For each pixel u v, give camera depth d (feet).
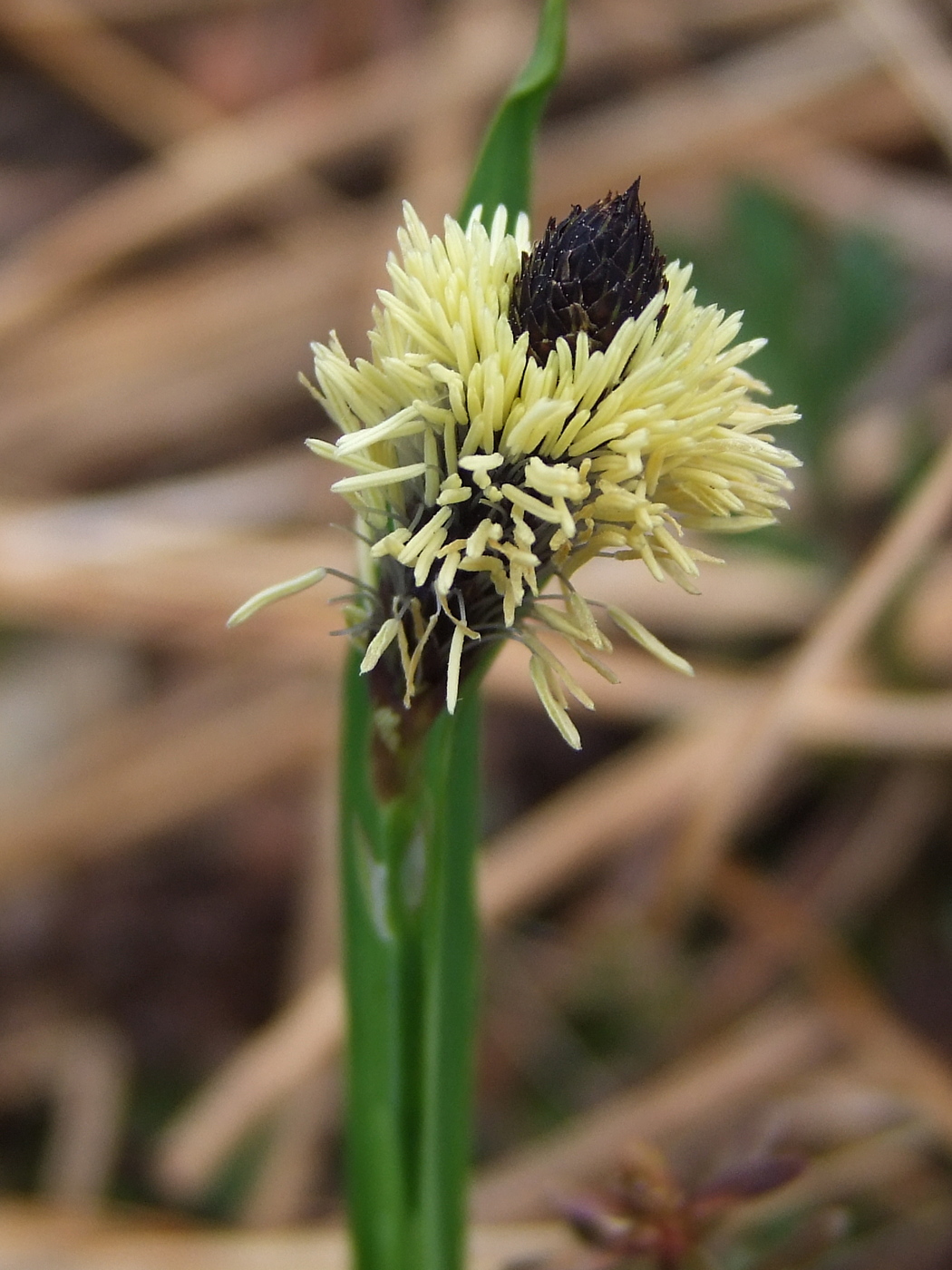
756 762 0.43
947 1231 0.40
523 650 0.51
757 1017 0.46
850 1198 0.41
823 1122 0.43
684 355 0.19
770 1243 0.38
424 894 0.23
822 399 0.51
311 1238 0.40
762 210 0.50
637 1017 0.48
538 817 0.51
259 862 0.54
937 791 0.49
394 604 0.20
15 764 0.57
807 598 0.52
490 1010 0.49
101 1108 0.48
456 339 0.19
